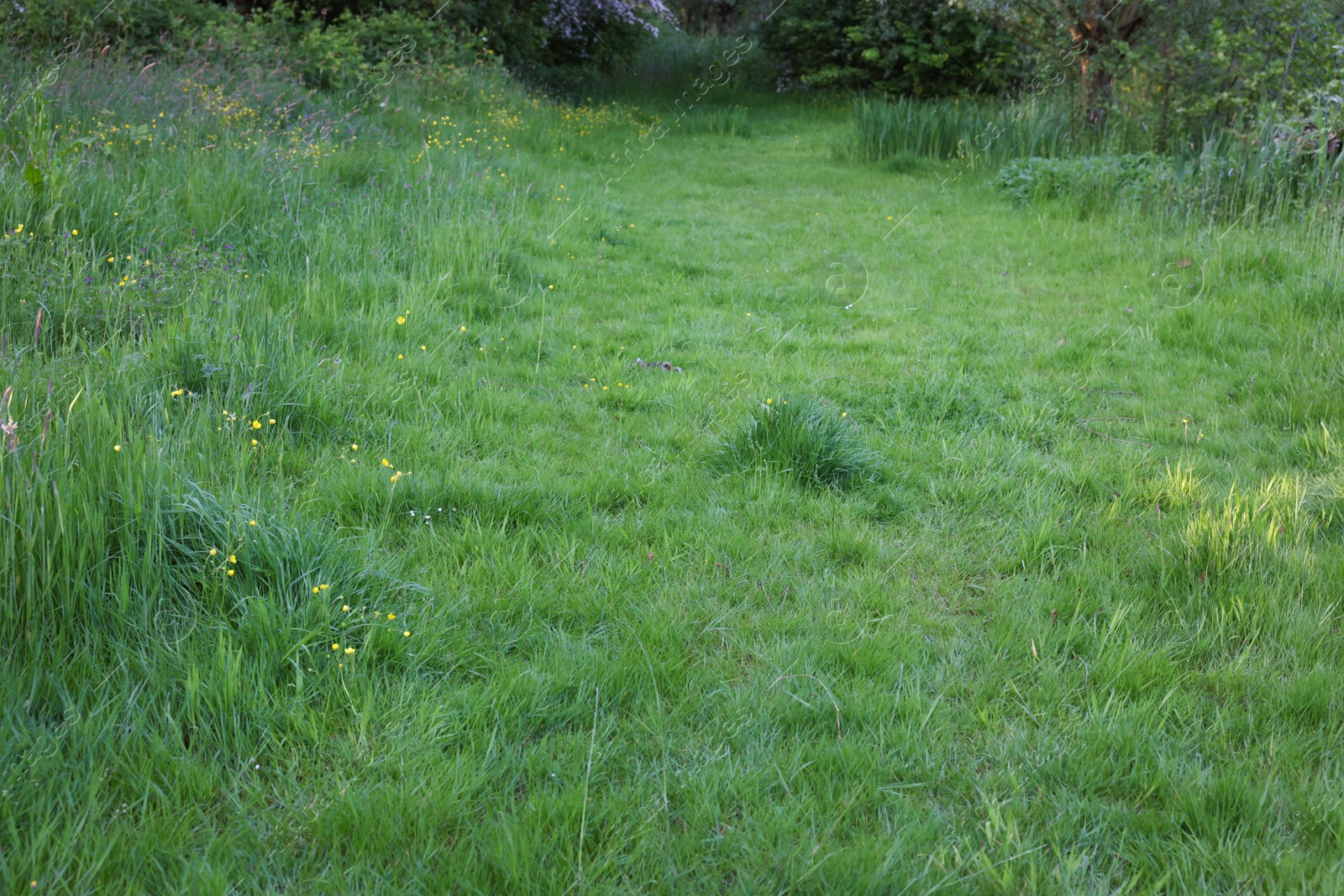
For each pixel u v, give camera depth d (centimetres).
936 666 301
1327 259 729
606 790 242
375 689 269
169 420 388
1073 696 286
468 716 262
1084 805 239
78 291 486
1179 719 272
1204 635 314
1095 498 424
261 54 1192
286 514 349
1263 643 308
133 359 424
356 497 376
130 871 208
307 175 799
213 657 267
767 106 2000
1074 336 644
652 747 260
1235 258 752
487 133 1217
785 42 2139
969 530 394
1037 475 440
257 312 519
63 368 395
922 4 1923
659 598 333
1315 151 865
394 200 799
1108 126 1222
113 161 718
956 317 692
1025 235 930
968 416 512
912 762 256
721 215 1033
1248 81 1080
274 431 424
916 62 1922
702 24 3086
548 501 395
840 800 239
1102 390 559
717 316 679
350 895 207
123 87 915
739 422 481
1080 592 342
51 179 573
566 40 2080
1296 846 225
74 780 226
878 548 371
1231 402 536
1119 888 213
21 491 272
